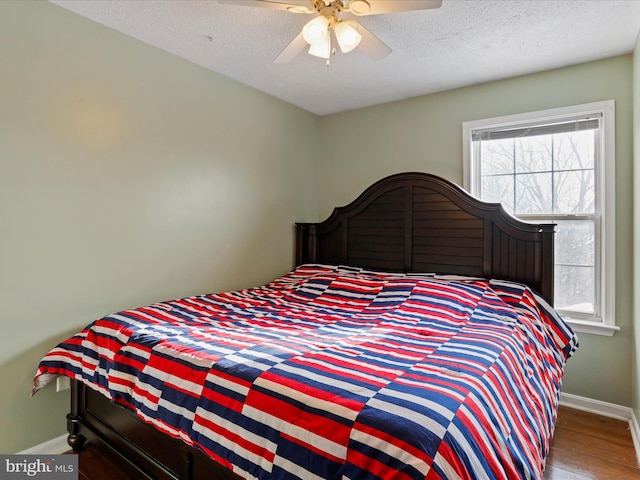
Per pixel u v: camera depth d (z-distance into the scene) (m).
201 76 2.62
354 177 3.51
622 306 2.38
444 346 1.59
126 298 2.25
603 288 2.45
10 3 1.77
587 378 2.50
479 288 2.42
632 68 2.33
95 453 1.97
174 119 2.47
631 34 2.12
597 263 2.50
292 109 3.40
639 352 2.09
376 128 3.37
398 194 3.00
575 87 2.51
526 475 1.10
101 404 1.83
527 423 1.33
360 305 2.42
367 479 0.93
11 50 1.77
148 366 1.55
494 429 1.09
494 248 2.61
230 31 2.15
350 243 3.25
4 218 1.77
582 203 2.55
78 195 2.02
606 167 2.42
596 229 2.50
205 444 1.27
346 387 1.16
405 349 1.55
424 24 2.02
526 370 1.67
